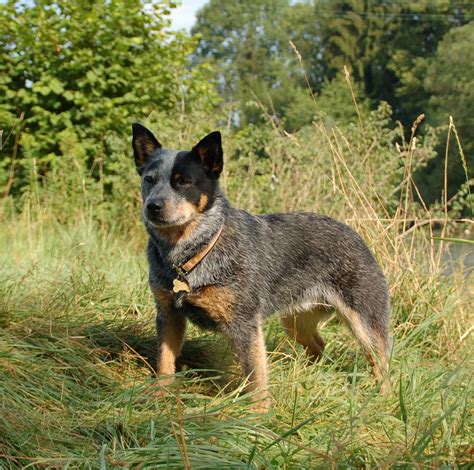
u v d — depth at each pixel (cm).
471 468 177
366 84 1873
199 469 174
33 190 410
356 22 1938
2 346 213
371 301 244
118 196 410
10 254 327
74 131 442
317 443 190
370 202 307
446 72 1318
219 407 204
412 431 199
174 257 223
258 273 229
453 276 286
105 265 323
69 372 219
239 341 224
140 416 197
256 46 2450
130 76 442
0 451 178
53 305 257
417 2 1805
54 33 438
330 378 231
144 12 464
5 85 453
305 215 250
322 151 346
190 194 223
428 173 1127
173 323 231
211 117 412
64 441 185
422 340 262
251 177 374
